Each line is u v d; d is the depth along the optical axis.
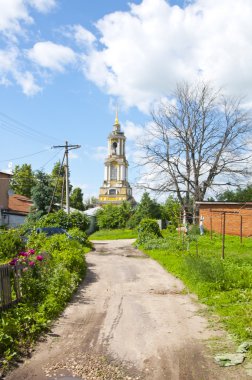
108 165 98.19
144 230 31.80
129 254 24.59
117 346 7.35
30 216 44.28
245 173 41.50
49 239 20.08
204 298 11.12
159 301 11.06
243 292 11.38
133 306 10.48
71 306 10.48
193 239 28.23
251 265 15.73
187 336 7.88
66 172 38.12
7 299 8.87
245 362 6.48
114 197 96.62
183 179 42.59
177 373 6.12
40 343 7.50
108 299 11.39
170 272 16.38
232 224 36.16
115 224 64.50
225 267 14.59
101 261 20.80
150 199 59.81
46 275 11.66
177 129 42.56
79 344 7.46
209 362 6.54
